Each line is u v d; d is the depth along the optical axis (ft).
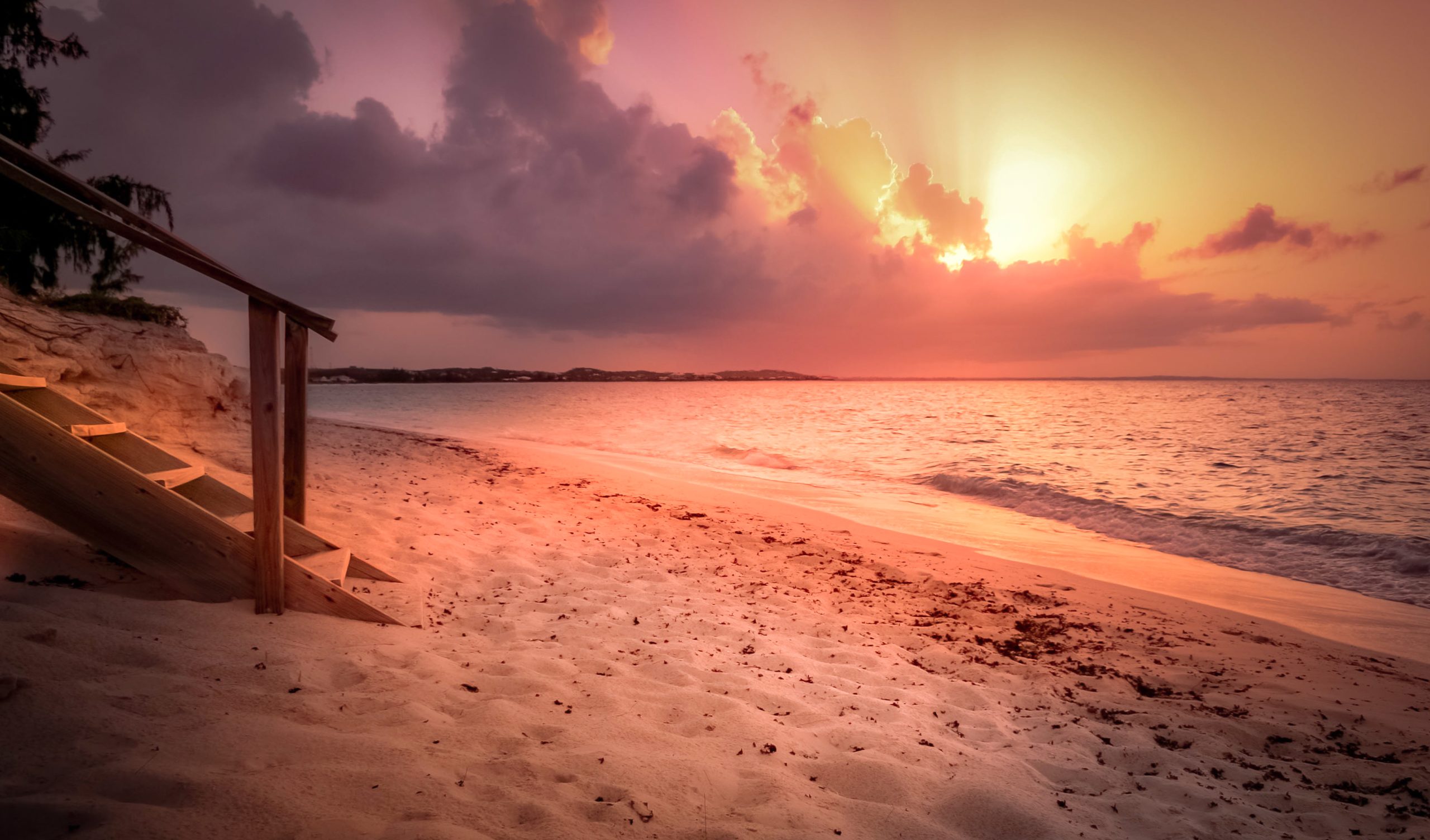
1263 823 10.96
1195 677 18.66
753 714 12.58
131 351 27.55
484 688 12.23
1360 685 18.70
